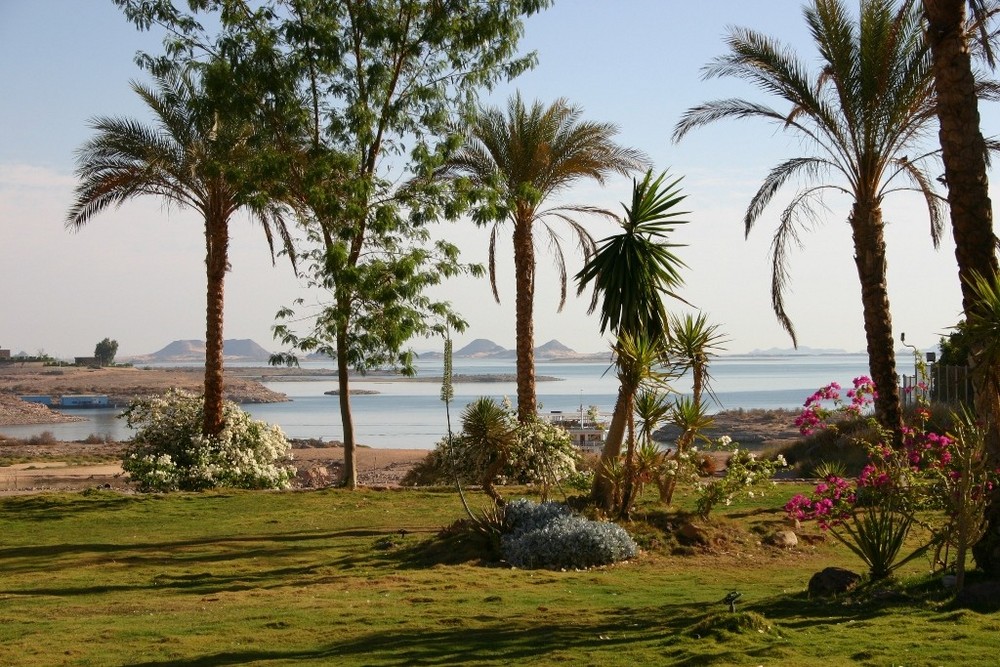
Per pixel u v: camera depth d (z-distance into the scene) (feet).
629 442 47.01
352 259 66.54
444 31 65.57
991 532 31.91
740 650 23.81
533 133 81.92
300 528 55.52
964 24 36.06
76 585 40.19
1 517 60.23
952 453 33.65
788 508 35.88
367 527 55.36
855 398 38.75
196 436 78.64
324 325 66.90
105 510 62.34
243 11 64.80
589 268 48.73
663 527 46.44
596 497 48.55
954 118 35.58
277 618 31.12
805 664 22.20
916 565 38.06
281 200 69.15
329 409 459.73
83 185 74.69
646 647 25.11
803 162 64.69
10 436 260.42
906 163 62.85
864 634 25.22
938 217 67.41
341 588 37.45
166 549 49.24
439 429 297.53
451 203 66.49
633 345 46.96
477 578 38.68
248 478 76.69
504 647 25.95
